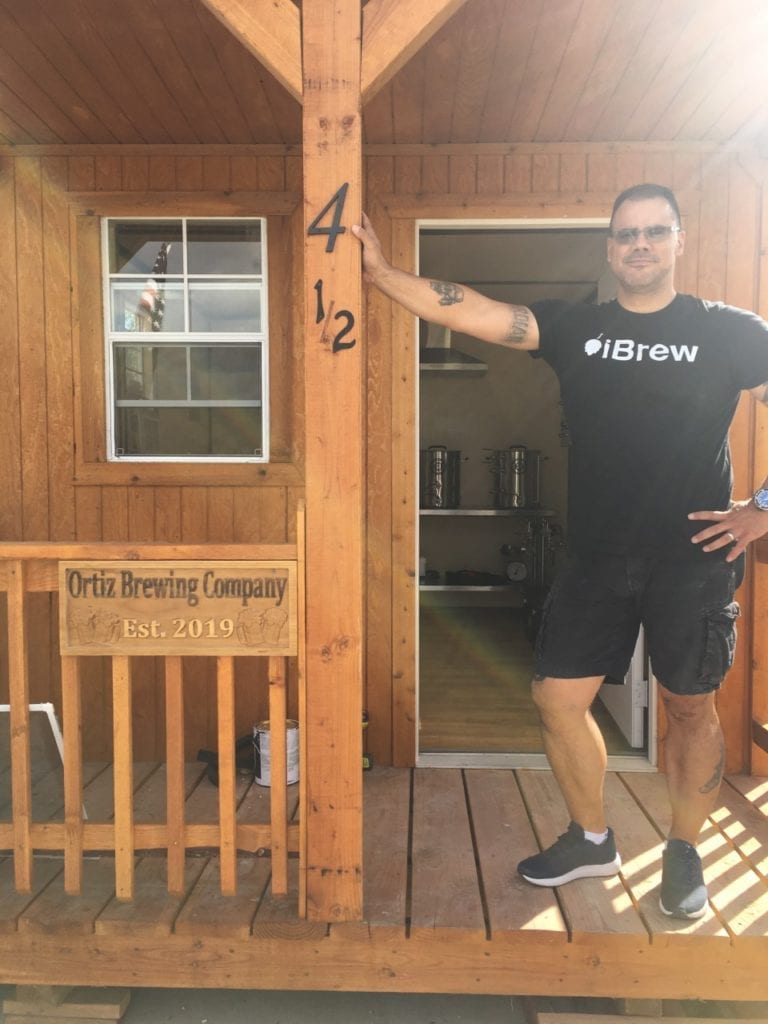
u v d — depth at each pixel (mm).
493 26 2477
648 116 3119
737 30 2508
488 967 2207
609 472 2199
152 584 2262
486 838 2752
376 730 3469
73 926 2240
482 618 6891
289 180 3424
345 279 2102
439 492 6812
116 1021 2355
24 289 3475
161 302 3539
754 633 3326
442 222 3428
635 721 3578
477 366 6652
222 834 2334
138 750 3561
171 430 3578
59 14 2434
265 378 3504
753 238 3371
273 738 2291
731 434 3391
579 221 3404
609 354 2170
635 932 2164
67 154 3422
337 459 2143
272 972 2234
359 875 2215
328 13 2045
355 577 2158
